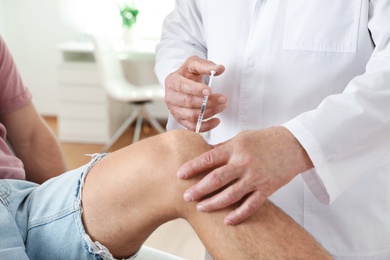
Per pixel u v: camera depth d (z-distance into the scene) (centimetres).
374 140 104
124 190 99
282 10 130
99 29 529
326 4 126
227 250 89
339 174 103
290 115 133
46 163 158
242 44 138
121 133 483
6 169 128
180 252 252
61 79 445
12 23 541
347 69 127
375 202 130
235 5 137
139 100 404
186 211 94
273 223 90
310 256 87
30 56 548
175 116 128
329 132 100
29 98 157
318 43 128
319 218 132
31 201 113
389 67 107
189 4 158
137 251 110
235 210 90
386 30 115
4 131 145
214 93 133
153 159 98
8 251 99
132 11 480
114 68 425
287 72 131
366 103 102
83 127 454
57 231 106
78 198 104
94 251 103
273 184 92
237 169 89
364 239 133
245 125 139
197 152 96
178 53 158
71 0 529
